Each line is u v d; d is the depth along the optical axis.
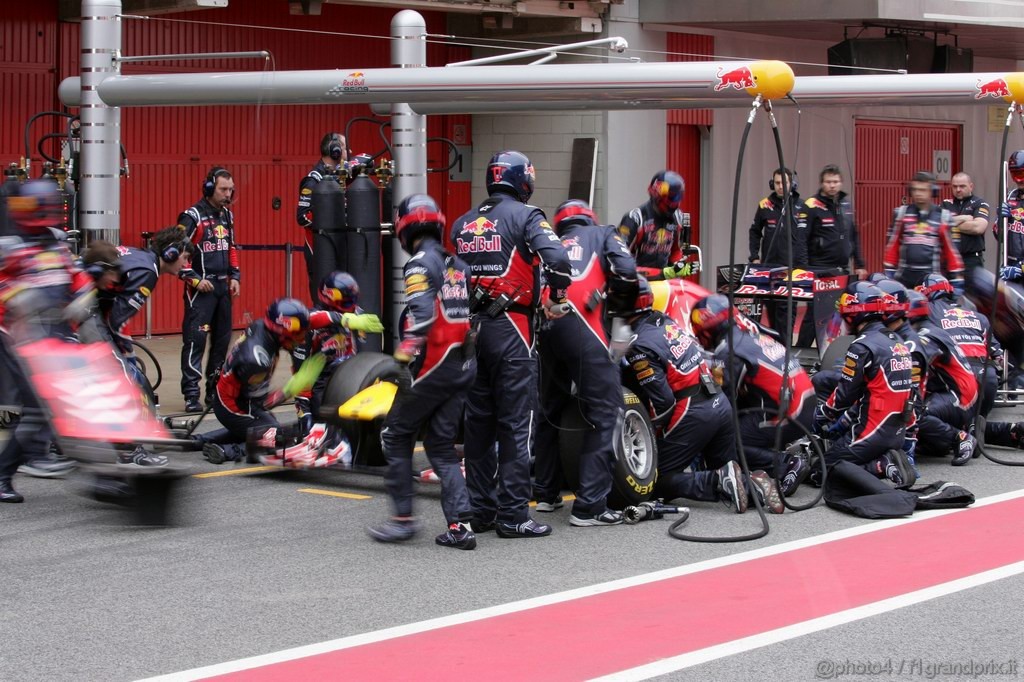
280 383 11.64
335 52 15.31
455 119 16.36
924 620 5.40
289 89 9.07
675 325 7.53
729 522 7.14
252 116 14.88
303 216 10.78
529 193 6.84
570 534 6.88
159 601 5.59
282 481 8.09
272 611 5.46
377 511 7.31
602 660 4.89
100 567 6.10
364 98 8.94
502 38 15.83
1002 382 10.88
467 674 4.73
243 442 8.65
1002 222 9.08
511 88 8.52
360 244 10.21
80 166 9.72
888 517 7.19
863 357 7.72
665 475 7.56
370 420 7.81
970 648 5.07
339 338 8.48
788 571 6.13
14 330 6.79
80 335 7.09
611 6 15.20
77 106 10.40
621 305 7.45
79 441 6.49
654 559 6.36
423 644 5.06
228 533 6.78
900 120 19.64
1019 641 5.15
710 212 16.81
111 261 7.89
